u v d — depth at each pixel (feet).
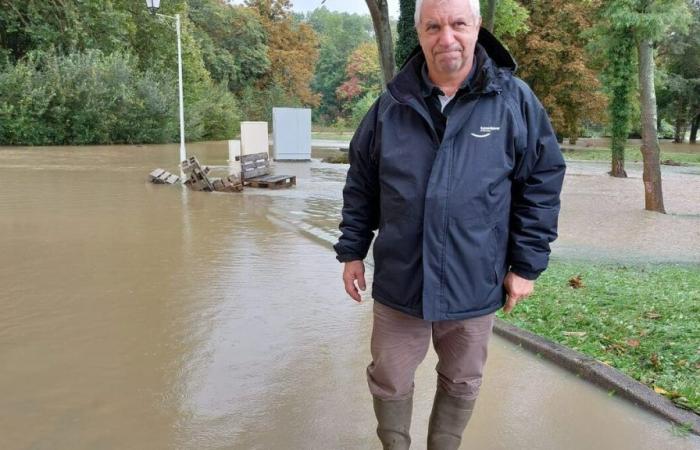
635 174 66.59
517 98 7.20
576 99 106.11
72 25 95.30
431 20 6.80
